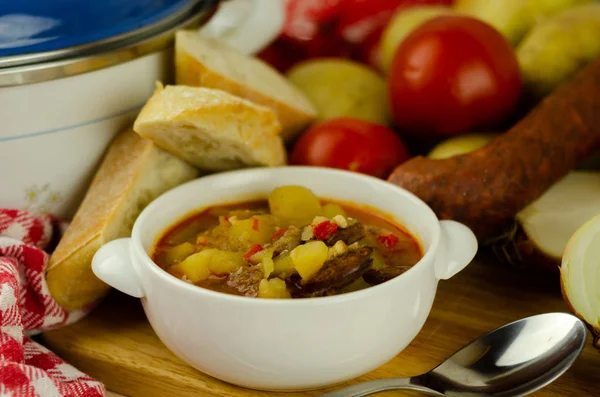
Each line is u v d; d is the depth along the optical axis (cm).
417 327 51
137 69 58
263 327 48
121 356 54
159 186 57
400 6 74
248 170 58
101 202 56
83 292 55
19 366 50
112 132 58
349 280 51
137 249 51
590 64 61
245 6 68
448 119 62
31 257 55
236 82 60
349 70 68
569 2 69
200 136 56
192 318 49
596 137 59
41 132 56
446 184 57
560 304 57
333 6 74
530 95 65
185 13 61
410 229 55
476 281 59
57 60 55
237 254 52
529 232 57
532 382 50
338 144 61
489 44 61
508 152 58
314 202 55
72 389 50
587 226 52
